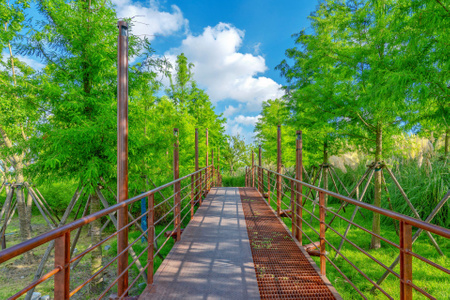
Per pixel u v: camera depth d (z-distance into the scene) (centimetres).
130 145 590
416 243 657
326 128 809
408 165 940
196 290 299
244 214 697
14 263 838
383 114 556
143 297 283
